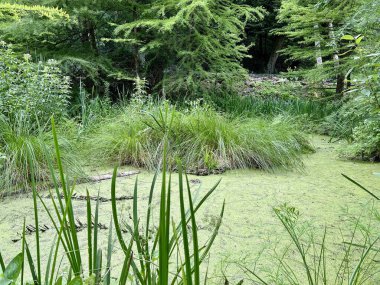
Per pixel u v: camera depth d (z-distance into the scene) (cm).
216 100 698
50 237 209
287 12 642
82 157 380
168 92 672
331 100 692
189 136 396
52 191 293
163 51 706
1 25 582
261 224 224
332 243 195
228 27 684
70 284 72
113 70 661
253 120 472
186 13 642
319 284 156
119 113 516
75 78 660
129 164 384
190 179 327
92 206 256
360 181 320
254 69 1464
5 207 260
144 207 254
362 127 406
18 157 306
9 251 193
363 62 346
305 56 671
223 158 371
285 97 776
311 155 436
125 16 691
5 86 394
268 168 363
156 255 90
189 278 63
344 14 561
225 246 193
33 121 395
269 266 171
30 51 643
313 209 250
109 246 84
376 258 176
